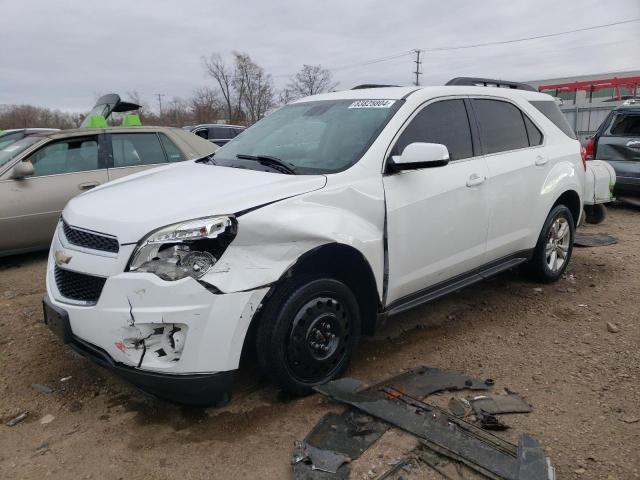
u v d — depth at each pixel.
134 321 2.75
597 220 8.18
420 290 3.92
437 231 3.87
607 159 9.48
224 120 58.53
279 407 3.22
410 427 2.89
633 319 4.54
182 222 2.81
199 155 7.70
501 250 4.56
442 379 3.49
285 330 3.08
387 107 3.89
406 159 3.48
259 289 2.87
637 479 2.59
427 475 2.60
